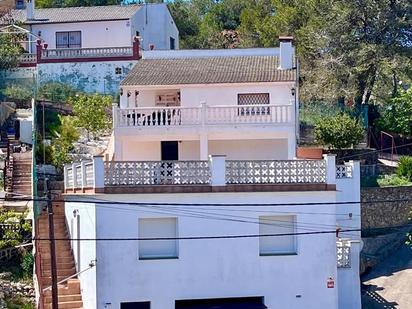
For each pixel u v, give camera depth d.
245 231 33.50
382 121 62.00
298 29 70.94
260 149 43.75
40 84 62.53
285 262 33.56
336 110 61.97
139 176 33.44
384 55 62.34
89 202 32.72
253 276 33.44
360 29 64.06
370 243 47.62
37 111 58.53
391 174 55.12
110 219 32.94
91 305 33.31
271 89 44.28
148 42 71.88
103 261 32.78
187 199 33.31
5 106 58.56
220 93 44.62
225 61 48.50
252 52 49.84
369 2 63.19
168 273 33.06
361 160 55.97
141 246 33.12
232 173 33.66
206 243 33.31
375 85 67.81
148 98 45.69
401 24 62.78
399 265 45.81
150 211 33.09
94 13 69.19
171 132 42.56
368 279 44.03
